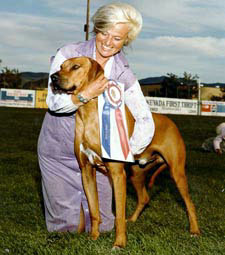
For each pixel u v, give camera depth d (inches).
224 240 170.1
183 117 1385.3
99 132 159.0
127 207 228.7
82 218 183.8
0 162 364.2
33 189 266.4
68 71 161.8
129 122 172.7
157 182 296.8
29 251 151.9
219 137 455.2
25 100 1888.5
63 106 158.7
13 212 215.3
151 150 191.3
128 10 158.7
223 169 352.8
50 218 184.1
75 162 177.9
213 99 2556.6
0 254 150.9
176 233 180.9
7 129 693.3
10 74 2527.1
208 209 225.0
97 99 160.1
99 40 162.7
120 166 159.8
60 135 173.2
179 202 242.7
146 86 2679.6
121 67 169.3
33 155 410.9
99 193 183.5
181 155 192.4
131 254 147.3
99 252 150.6
